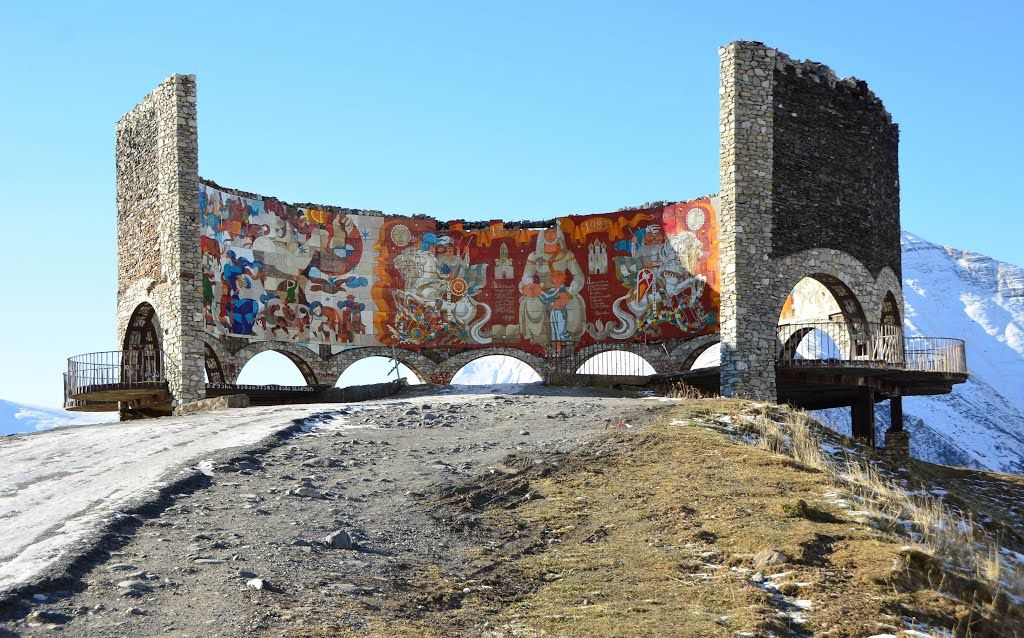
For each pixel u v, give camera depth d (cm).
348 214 4184
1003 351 17225
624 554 1355
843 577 1270
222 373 3741
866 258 3578
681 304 3906
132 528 1315
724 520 1484
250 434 2036
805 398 3741
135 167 3844
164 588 1105
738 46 3294
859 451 2233
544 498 1619
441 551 1351
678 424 2136
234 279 3809
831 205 3478
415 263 4281
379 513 1497
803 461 1878
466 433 2173
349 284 4156
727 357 3198
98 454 1919
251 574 1168
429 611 1130
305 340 4019
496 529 1462
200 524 1356
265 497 1528
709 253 3834
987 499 2416
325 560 1254
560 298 4188
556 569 1302
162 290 3572
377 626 1058
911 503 1734
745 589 1211
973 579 1323
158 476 1593
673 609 1159
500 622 1115
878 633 1115
